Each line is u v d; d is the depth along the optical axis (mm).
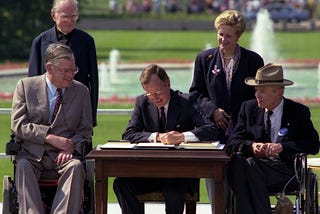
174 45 74688
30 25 69938
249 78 12828
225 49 13281
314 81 49938
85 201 12070
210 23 93312
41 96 12430
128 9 110188
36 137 12164
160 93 12391
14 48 69000
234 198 12211
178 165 11625
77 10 13680
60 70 12258
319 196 13344
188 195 12367
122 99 40188
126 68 54844
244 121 12664
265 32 73625
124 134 12570
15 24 69250
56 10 13602
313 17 102938
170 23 93688
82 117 12492
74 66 12391
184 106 12625
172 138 12125
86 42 13727
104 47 72500
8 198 11898
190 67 56031
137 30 92875
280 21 96875
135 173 11656
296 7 101750
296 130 12461
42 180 12227
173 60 59938
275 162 12297
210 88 13391
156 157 11523
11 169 19469
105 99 40156
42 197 12281
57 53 12305
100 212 11664
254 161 12180
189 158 11516
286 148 12195
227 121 13242
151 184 12305
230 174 12188
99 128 29266
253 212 12047
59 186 11859
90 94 13773
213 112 13188
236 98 13312
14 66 58781
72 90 12492
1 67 57812
